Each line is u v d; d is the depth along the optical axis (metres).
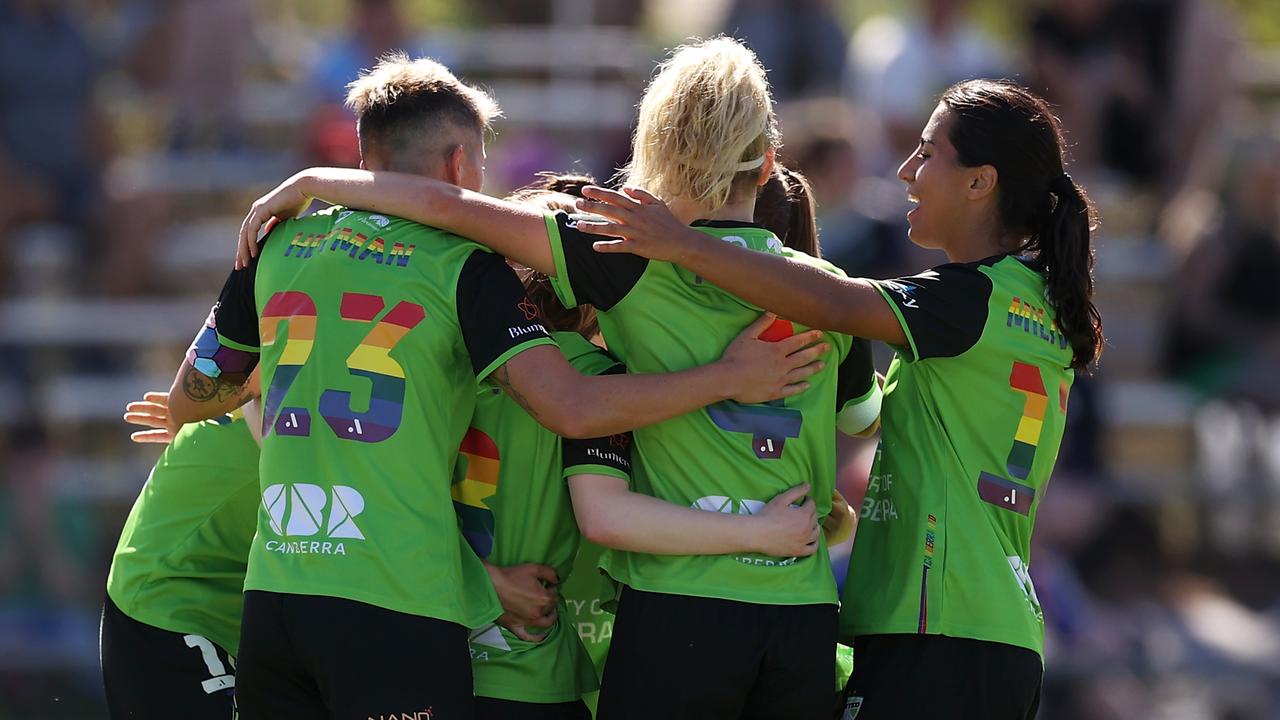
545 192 14.27
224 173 36.97
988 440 12.75
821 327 12.30
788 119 30.88
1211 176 34.12
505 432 13.01
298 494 12.12
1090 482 28.97
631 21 44.19
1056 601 27.19
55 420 30.98
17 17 34.69
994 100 13.11
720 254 12.03
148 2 37.88
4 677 27.72
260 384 12.97
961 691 12.41
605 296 12.48
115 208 35.22
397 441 12.15
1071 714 27.16
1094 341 13.12
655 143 12.59
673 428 12.45
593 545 14.03
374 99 13.27
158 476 14.20
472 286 12.48
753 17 36.25
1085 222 13.12
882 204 29.17
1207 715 27.59
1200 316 32.19
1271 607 28.92
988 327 12.60
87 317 32.59
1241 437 31.80
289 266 12.77
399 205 12.67
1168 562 29.27
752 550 12.20
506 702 12.62
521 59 38.66
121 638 13.82
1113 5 35.31
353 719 11.82
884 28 37.16
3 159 34.41
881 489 13.07
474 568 12.52
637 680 12.20
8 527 28.86
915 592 12.52
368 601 11.84
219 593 13.98
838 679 13.77
